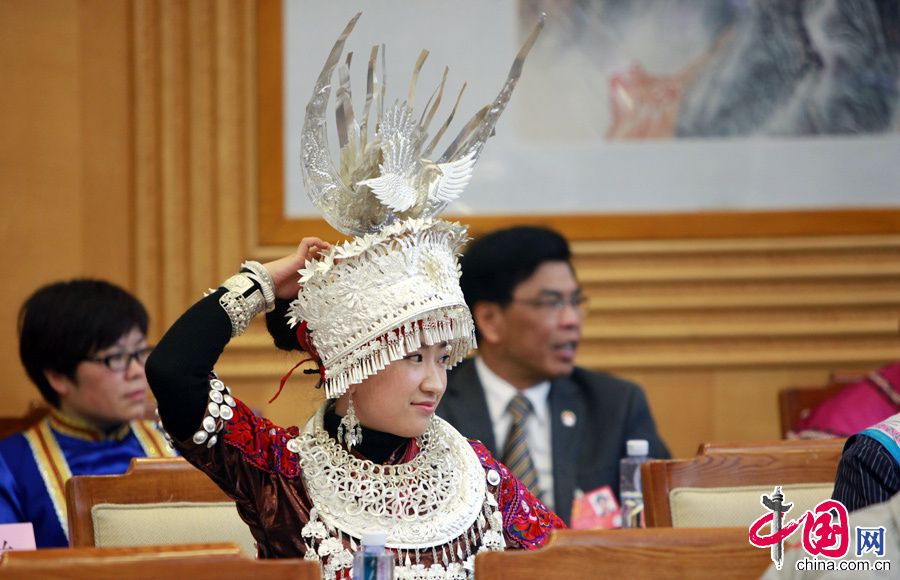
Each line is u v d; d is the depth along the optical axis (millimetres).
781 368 12562
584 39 12406
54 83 12453
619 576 4012
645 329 12461
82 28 12516
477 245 8945
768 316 12570
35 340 7730
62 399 7953
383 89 5277
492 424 8625
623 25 12383
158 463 6066
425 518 4828
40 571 3611
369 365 4746
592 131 12414
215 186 12477
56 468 7680
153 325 12430
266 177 12453
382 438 4992
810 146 12367
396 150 5164
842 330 12438
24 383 12219
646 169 12438
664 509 6215
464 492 5023
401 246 4820
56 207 12414
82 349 7664
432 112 5324
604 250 12367
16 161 12367
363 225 5145
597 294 12477
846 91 12320
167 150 12453
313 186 5129
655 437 8820
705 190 12438
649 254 12453
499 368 8867
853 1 12258
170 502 6004
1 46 12383
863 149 12352
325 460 4867
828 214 12352
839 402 9125
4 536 6125
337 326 4770
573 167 12438
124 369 7828
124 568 3666
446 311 4824
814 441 6547
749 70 12344
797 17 12305
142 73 12492
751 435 12516
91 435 7988
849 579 3596
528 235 8781
